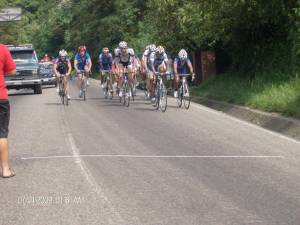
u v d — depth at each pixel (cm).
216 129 1611
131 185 938
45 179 990
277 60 2378
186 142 1383
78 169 1066
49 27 9769
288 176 999
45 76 4425
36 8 10550
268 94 1967
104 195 873
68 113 2086
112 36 6819
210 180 970
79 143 1375
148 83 2369
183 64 2241
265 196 861
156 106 2195
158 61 2188
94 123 1769
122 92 2452
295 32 2259
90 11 7750
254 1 2300
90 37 7644
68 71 2452
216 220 739
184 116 1945
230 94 2289
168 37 3547
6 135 1018
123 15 6662
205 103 2448
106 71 2764
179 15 2995
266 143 1362
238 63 2792
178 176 1003
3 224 736
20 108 2375
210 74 3291
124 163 1123
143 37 5716
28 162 1148
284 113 1697
